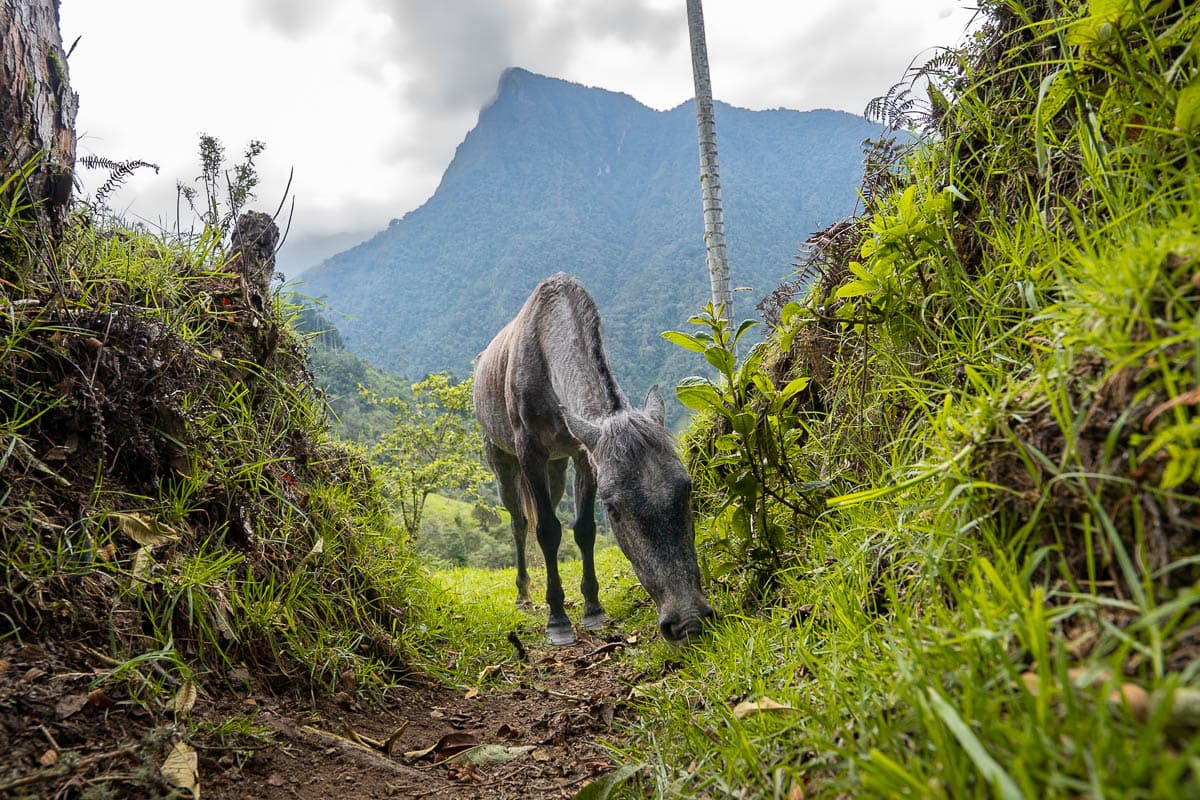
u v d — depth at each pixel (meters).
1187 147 1.60
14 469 2.26
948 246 2.59
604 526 17.02
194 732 2.04
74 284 2.90
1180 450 1.03
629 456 3.29
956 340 2.53
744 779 1.63
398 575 3.84
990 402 1.64
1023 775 0.88
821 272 4.02
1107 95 1.87
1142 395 1.16
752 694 2.07
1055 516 1.37
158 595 2.33
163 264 3.60
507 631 4.69
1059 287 1.70
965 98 2.84
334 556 3.38
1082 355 1.45
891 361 2.88
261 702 2.43
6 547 2.05
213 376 3.26
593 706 3.10
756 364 3.33
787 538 3.46
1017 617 1.21
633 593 5.51
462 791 2.31
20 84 2.98
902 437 2.40
